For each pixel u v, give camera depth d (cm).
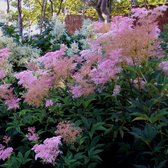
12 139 250
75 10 2252
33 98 226
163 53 248
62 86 249
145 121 207
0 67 286
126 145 202
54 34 446
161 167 172
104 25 275
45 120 247
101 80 224
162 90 200
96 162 201
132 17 237
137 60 216
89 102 228
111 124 215
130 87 223
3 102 266
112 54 214
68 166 187
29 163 225
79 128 201
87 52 251
